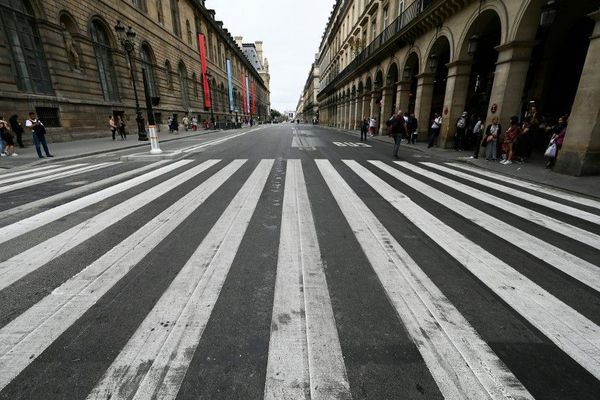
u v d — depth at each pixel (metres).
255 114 93.00
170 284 2.45
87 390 1.50
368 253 3.02
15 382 1.55
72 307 2.15
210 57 45.56
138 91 23.42
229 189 5.57
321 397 1.46
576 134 6.96
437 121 12.88
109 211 4.32
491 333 1.91
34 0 14.34
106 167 8.22
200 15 39.78
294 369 1.63
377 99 23.69
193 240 3.32
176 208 4.45
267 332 1.90
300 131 30.80
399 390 1.51
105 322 2.00
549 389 1.52
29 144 13.84
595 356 1.73
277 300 2.24
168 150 11.52
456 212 4.36
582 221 4.04
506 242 3.33
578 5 10.48
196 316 2.06
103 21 19.27
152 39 25.97
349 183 6.13
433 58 14.68
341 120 39.56
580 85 6.85
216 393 1.49
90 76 18.14
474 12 10.75
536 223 3.95
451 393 1.49
